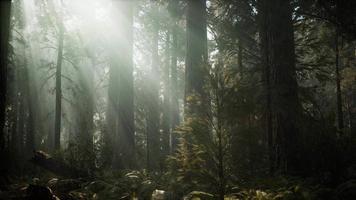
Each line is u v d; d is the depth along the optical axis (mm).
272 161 9789
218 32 15531
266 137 9969
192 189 7824
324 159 9164
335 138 9477
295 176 9094
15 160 16719
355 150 9156
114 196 8359
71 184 9148
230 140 6570
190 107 7051
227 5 14438
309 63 10891
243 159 7211
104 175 10969
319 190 7414
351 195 7277
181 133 7191
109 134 14672
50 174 13164
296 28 12258
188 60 12055
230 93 6582
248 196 6941
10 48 21891
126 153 14242
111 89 16906
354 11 12305
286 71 10188
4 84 9500
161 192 7750
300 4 12469
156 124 26781
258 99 9703
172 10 17000
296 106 9945
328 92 29594
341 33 14531
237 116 6547
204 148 6523
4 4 9461
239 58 14742
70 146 12352
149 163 19766
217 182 6543
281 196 6684
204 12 12703
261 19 12297
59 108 24797
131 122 14789
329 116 10023
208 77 6789
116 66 15633
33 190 6496
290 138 9625
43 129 33188
